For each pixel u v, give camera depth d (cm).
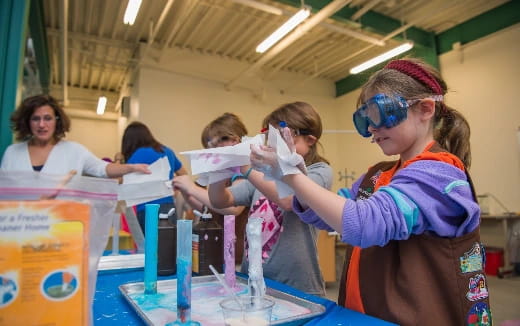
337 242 425
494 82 469
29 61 361
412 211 60
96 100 737
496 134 464
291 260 105
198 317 65
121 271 111
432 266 65
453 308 63
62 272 41
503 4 462
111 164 174
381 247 72
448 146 78
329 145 692
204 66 580
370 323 61
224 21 480
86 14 450
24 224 40
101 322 63
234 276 93
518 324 238
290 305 72
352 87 672
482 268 68
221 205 125
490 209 466
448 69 526
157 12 448
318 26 479
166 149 236
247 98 621
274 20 461
